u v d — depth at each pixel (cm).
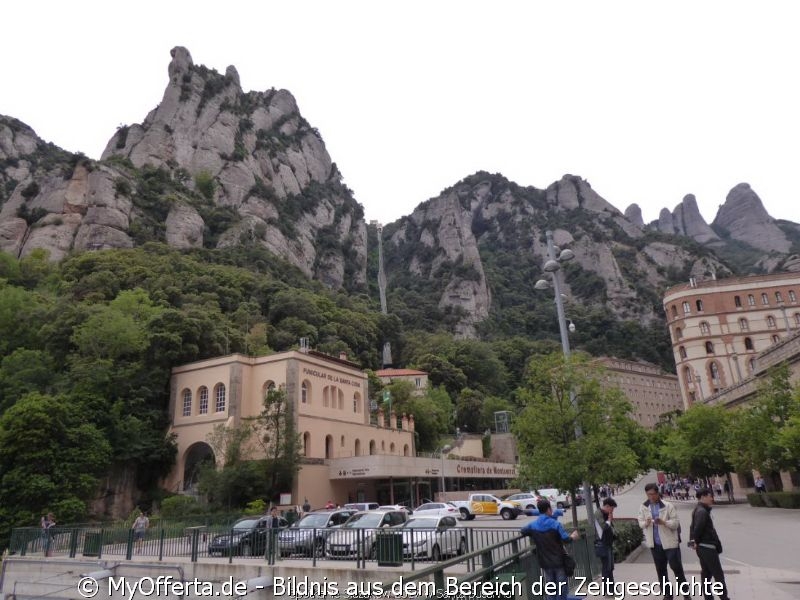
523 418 1842
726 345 8569
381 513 2214
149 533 2325
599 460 1727
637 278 19062
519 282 19675
